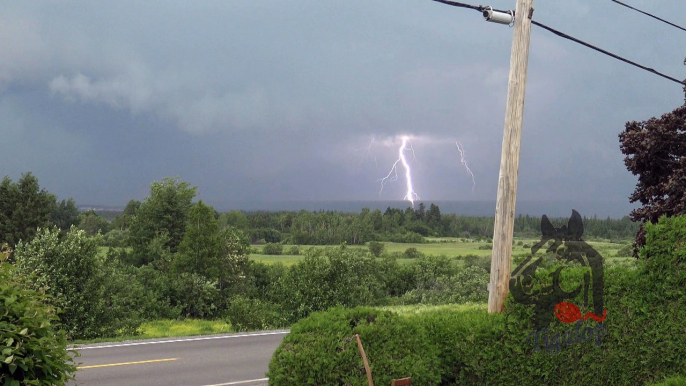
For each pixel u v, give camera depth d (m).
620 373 8.58
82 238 27.31
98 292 27.73
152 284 46.81
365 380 6.80
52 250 26.56
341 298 32.91
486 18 9.16
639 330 8.69
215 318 46.34
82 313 26.66
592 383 8.40
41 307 5.75
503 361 7.83
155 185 69.75
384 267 54.03
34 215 67.50
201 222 54.41
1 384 5.05
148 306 41.03
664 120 19.75
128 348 17.55
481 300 37.84
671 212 18.66
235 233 57.25
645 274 8.91
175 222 69.62
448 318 8.05
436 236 150.88
